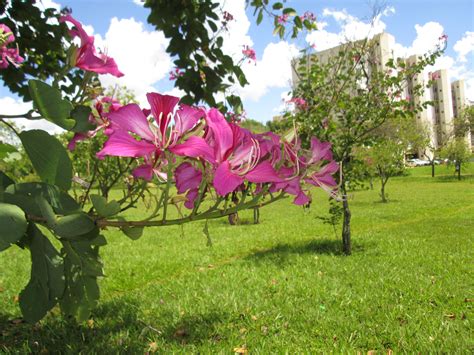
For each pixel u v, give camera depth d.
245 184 1.18
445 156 28.03
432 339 3.09
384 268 5.35
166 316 3.73
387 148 14.90
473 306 3.88
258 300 4.09
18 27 3.41
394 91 6.81
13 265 6.02
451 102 70.75
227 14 3.02
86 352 2.99
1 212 1.03
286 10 3.08
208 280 5.00
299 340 3.20
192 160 1.13
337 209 6.61
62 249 1.49
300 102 6.36
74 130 1.25
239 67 2.72
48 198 1.22
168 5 2.61
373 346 3.09
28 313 1.36
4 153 1.60
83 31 1.23
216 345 3.12
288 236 8.57
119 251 7.25
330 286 4.59
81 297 1.55
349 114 6.22
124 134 0.94
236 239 8.27
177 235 9.03
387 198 16.34
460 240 7.24
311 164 1.21
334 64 6.59
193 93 2.68
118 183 1.77
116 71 1.29
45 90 1.13
